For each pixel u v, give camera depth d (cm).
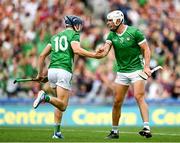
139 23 6294
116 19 2891
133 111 5038
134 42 2906
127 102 5047
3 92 5319
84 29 6031
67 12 6166
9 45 5712
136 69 2922
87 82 5397
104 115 5050
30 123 4853
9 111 4856
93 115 5028
